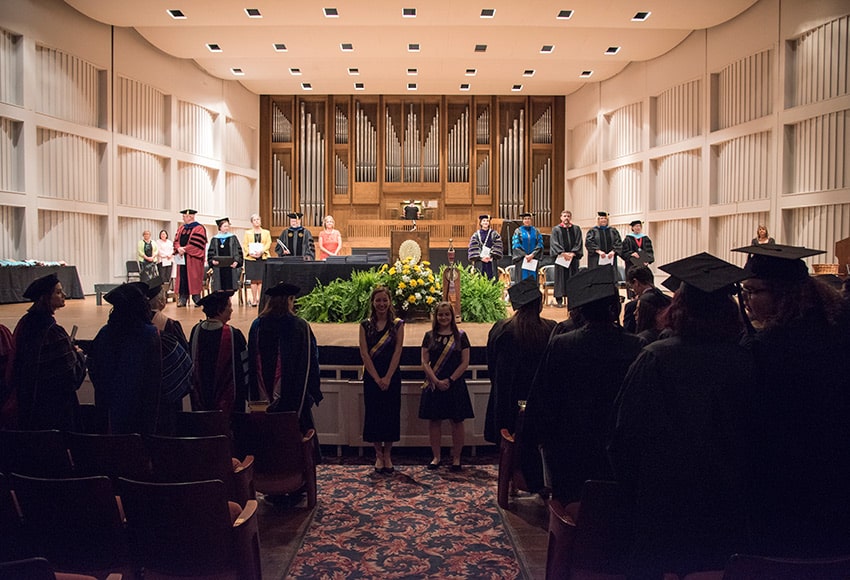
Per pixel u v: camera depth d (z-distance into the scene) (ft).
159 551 8.27
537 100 64.13
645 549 6.61
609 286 9.34
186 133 54.03
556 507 8.95
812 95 37.06
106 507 8.19
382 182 64.23
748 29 41.39
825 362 6.46
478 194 64.28
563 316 31.09
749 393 6.51
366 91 61.21
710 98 45.19
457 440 17.35
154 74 49.83
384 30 44.80
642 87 52.42
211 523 8.13
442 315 17.15
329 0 38.52
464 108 64.49
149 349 12.00
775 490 6.57
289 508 14.42
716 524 6.52
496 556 11.92
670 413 6.53
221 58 51.42
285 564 11.51
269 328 14.89
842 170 35.14
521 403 13.80
